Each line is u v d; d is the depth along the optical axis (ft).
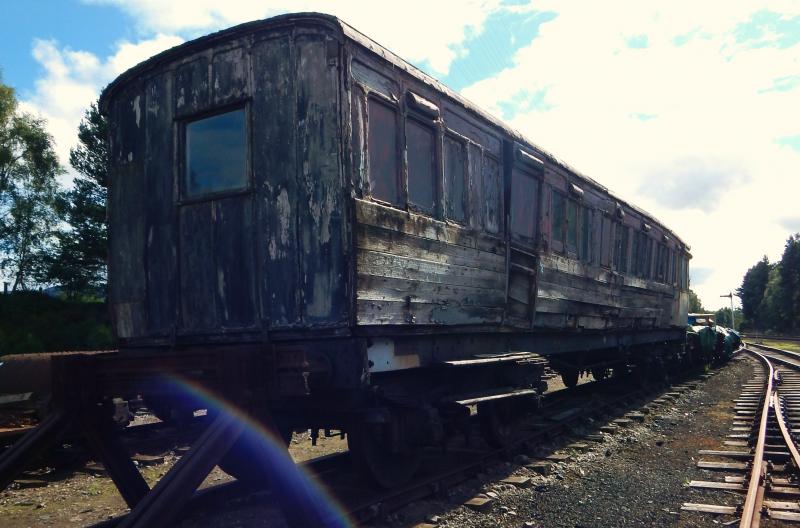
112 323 19.04
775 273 308.40
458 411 19.24
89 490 21.62
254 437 13.05
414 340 18.03
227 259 16.58
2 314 94.38
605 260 35.94
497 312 22.72
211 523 15.88
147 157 18.06
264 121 16.19
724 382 53.98
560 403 36.19
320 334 15.37
